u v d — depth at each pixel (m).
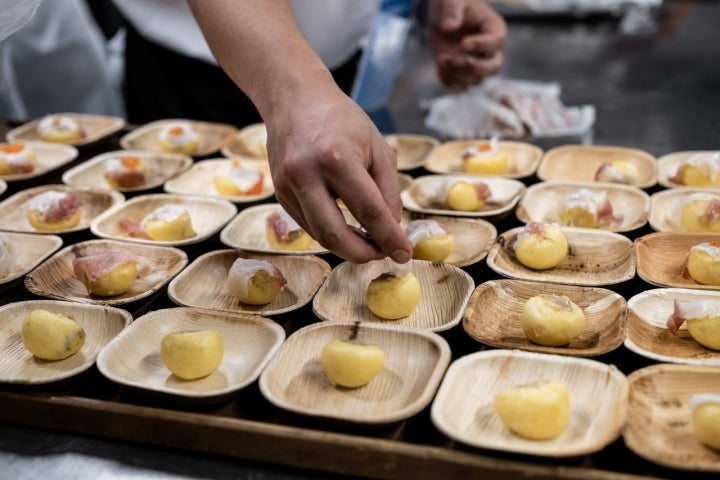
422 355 1.19
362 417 1.01
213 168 1.97
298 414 1.03
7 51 2.78
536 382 1.05
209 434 1.03
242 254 1.51
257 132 2.15
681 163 1.84
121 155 2.03
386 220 1.08
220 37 1.29
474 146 1.99
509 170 1.96
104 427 1.08
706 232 1.53
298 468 1.02
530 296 1.35
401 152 2.04
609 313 1.28
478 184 1.73
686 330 1.27
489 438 1.04
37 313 1.24
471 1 2.53
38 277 1.44
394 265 1.34
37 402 1.09
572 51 3.05
